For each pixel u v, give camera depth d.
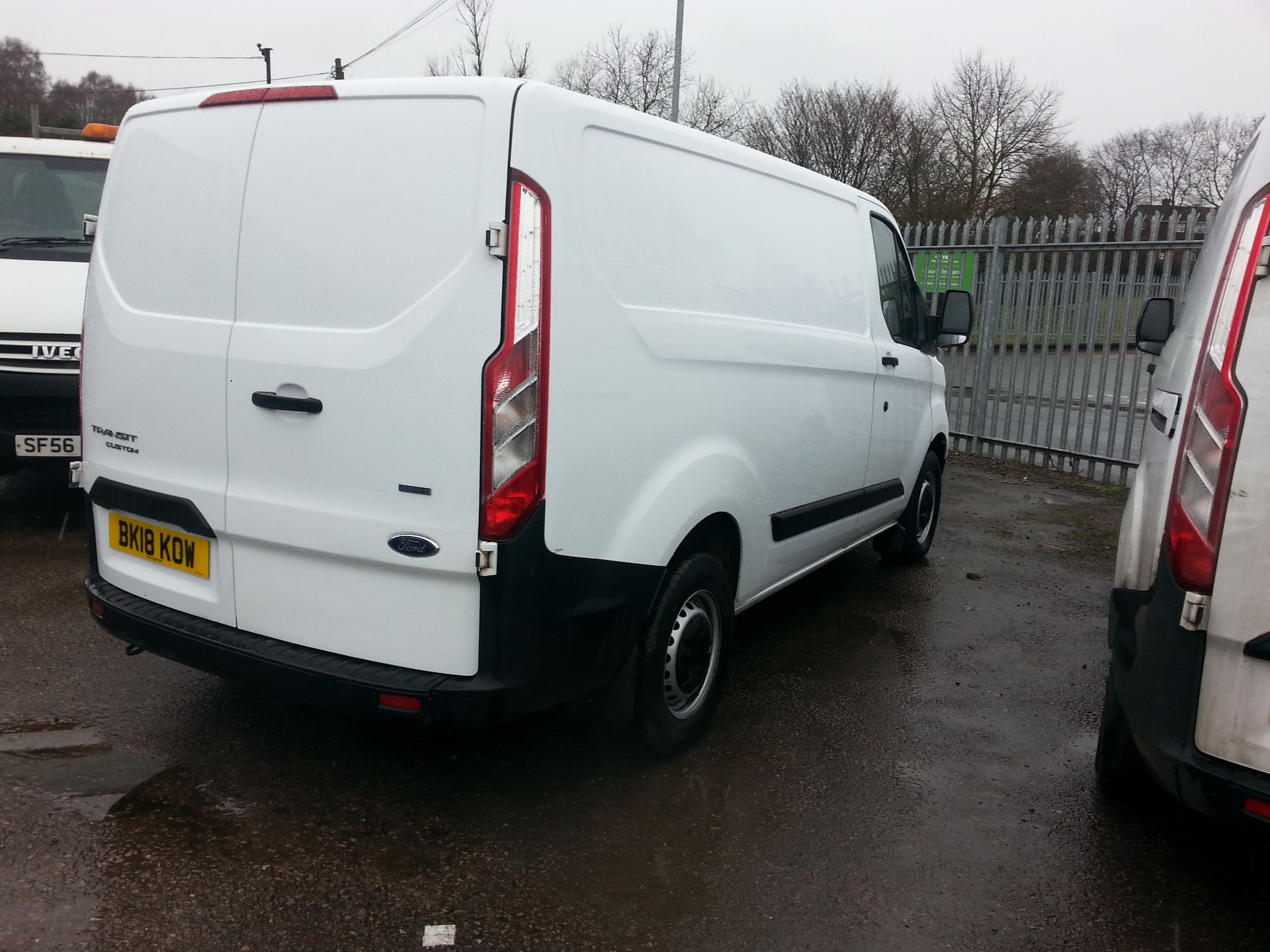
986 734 3.83
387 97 2.68
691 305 3.28
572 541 2.78
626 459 2.95
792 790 3.31
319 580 2.85
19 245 6.23
